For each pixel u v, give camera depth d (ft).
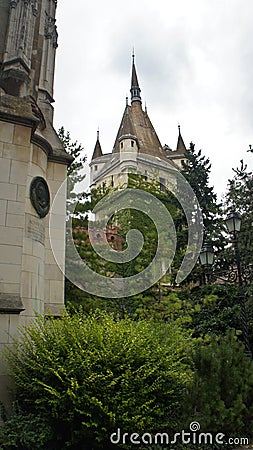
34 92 32.22
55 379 17.19
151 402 17.17
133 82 180.14
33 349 19.11
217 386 19.45
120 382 16.79
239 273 31.22
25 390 18.42
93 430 15.92
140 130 152.56
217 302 47.44
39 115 30.07
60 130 56.49
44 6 36.42
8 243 22.65
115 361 17.12
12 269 22.34
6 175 23.59
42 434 15.99
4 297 21.50
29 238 25.14
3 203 23.08
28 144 24.81
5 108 24.39
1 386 19.57
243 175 58.95
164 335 23.93
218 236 57.88
